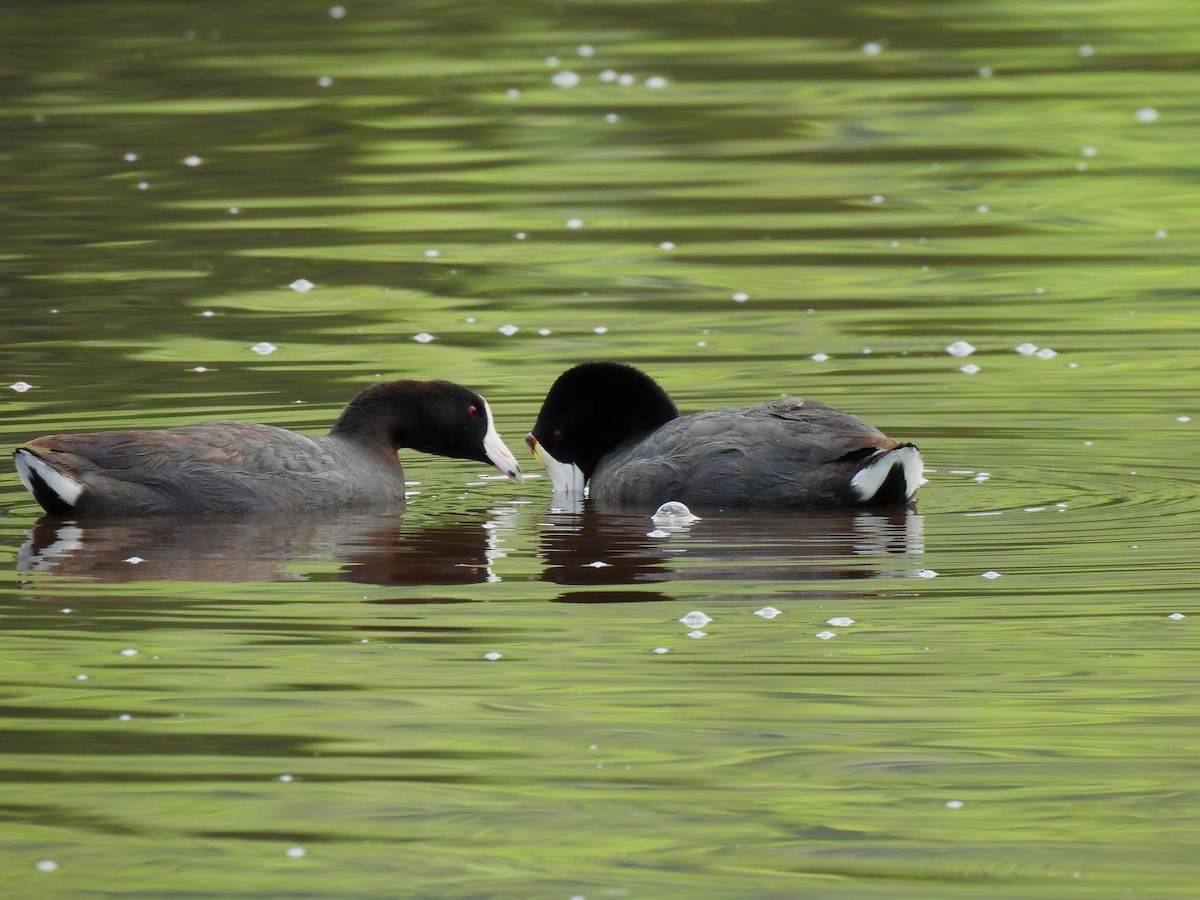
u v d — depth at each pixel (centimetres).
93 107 3098
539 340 1930
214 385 1739
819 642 1044
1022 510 1320
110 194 2609
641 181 2688
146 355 1862
